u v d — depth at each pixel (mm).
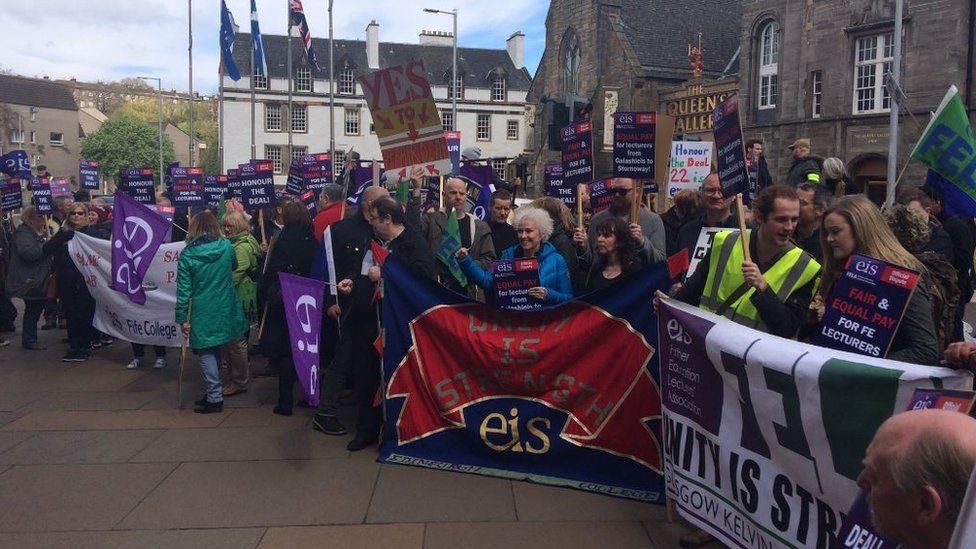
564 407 5012
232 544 4172
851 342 3322
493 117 62156
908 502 1563
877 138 21953
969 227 6133
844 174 7945
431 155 6430
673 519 4402
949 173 5023
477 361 5180
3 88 71062
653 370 4730
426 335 5367
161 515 4547
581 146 7469
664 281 4703
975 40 19672
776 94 26016
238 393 7402
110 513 4574
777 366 3373
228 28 36344
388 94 6430
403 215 5734
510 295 5215
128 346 10031
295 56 57500
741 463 3662
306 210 6852
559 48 42562
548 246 5613
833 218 3635
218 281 6602
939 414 1615
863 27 22125
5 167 13852
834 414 3115
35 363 8852
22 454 5629
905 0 21000
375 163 6551
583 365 4941
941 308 3734
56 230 12008
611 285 4871
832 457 3131
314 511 4598
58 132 75125
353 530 4344
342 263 5941
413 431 5426
